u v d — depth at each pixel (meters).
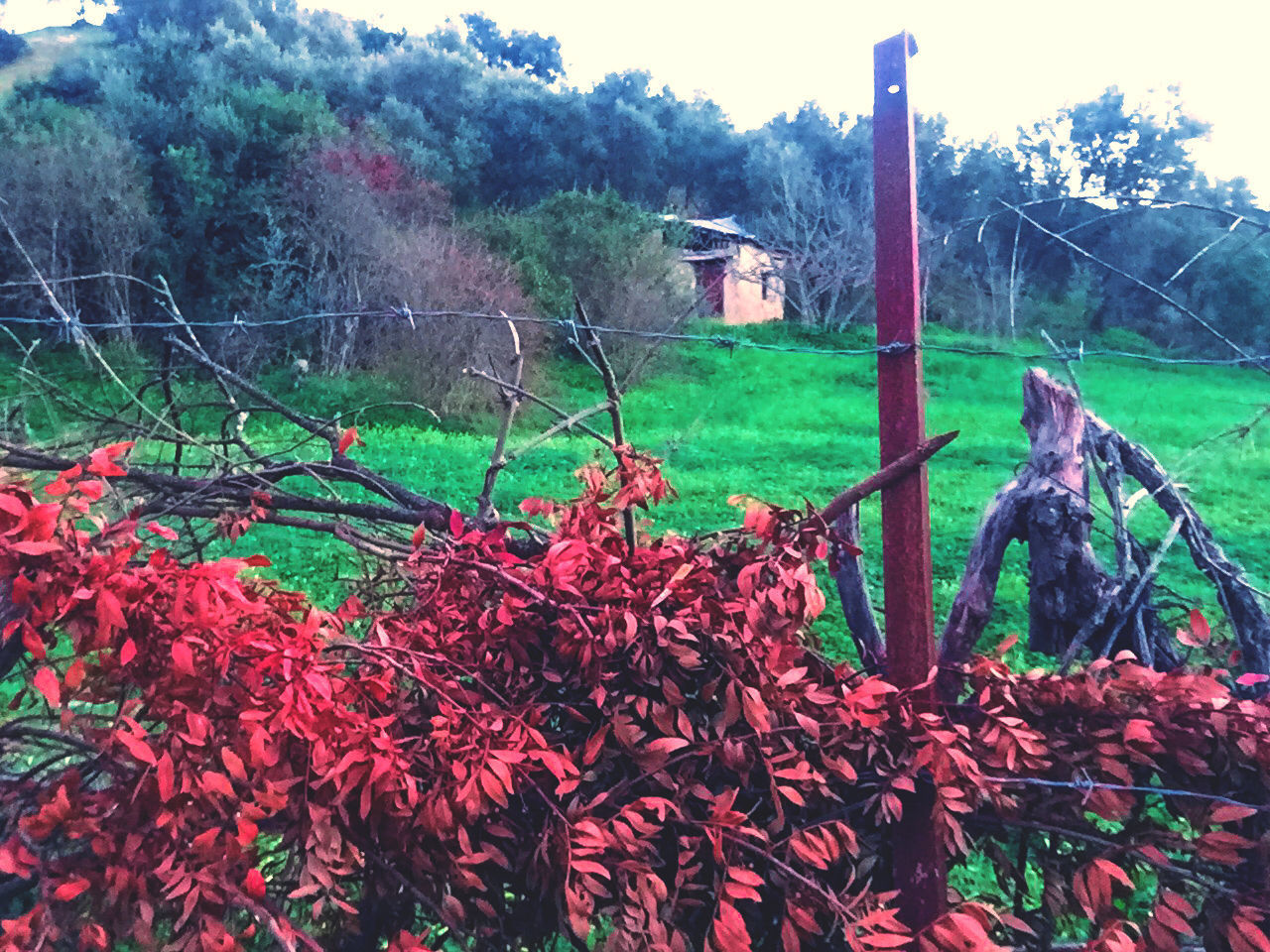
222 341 3.39
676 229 24.11
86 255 19.23
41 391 2.97
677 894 1.73
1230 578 2.65
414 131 31.58
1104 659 2.04
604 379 2.53
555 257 20.91
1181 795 1.93
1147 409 13.35
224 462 2.82
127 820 1.54
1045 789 1.96
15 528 1.44
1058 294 6.31
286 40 40.75
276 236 20.22
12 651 1.61
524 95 38.00
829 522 1.99
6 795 1.69
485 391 14.87
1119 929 1.73
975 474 11.42
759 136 39.94
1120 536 2.67
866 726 1.83
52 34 49.81
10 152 18.91
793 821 1.94
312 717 1.50
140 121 24.20
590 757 1.74
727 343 2.25
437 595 1.95
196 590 1.45
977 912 1.72
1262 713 1.90
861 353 2.02
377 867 1.77
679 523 8.92
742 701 1.80
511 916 1.90
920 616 2.00
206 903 1.50
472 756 1.61
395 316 2.51
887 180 2.01
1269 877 1.87
